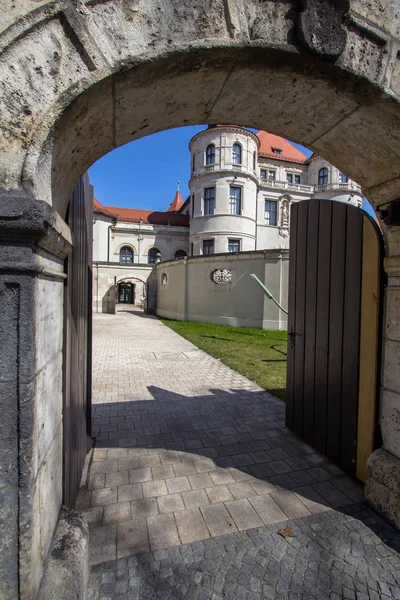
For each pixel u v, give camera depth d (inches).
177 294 700.7
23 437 48.8
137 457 125.6
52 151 52.5
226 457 126.6
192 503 98.8
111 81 53.5
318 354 131.3
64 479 76.7
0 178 48.7
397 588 70.6
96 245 1115.9
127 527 88.0
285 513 94.7
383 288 99.6
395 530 88.1
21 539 48.8
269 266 518.9
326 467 120.3
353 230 111.3
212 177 946.1
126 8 52.2
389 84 64.8
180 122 78.2
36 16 48.2
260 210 1067.3
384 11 63.1
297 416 145.7
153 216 1350.9
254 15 56.0
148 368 271.1
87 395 124.7
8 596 49.1
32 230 47.0
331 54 58.2
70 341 83.7
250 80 63.1
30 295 49.1
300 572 74.4
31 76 49.1
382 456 96.6
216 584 71.1
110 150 78.4
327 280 125.7
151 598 67.7
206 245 965.2
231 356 314.8
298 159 1241.4
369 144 80.4
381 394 100.6
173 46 53.2
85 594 65.6
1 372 48.4
